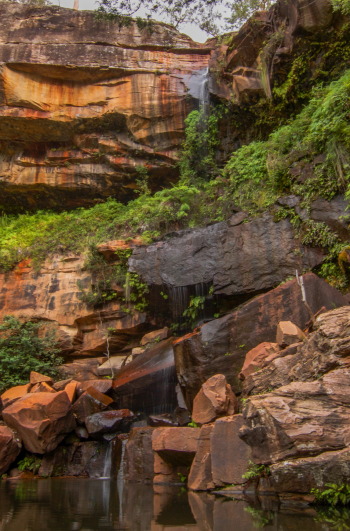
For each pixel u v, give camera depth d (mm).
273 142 13531
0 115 17234
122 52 17828
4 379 13227
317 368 6223
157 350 12164
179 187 15750
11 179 18531
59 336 14672
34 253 16422
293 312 8953
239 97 16203
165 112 17531
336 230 10617
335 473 4863
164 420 9555
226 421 6469
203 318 12602
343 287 10289
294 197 11594
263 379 7035
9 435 9562
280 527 3723
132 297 13930
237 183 14219
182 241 12953
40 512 4836
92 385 11672
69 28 18109
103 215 17531
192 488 6551
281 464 5148
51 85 17688
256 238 11703
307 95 14695
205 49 18000
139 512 4742
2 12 18250
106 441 10156
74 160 18438
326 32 13609
